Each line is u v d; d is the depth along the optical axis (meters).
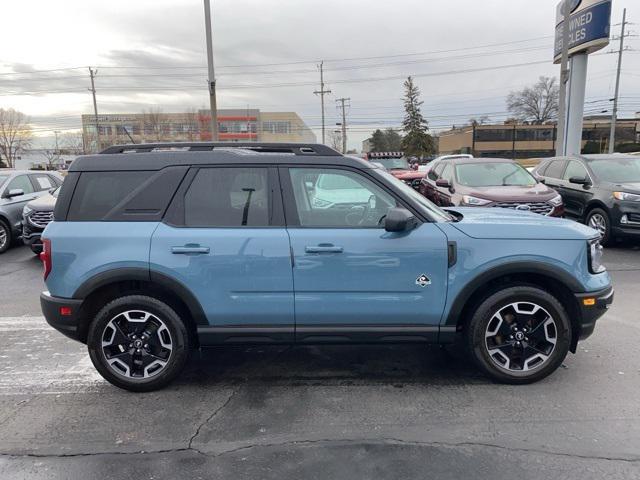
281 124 108.88
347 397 3.64
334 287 3.59
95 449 3.00
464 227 3.65
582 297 3.62
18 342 4.91
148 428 3.24
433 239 3.56
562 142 19.16
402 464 2.80
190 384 3.90
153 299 3.68
